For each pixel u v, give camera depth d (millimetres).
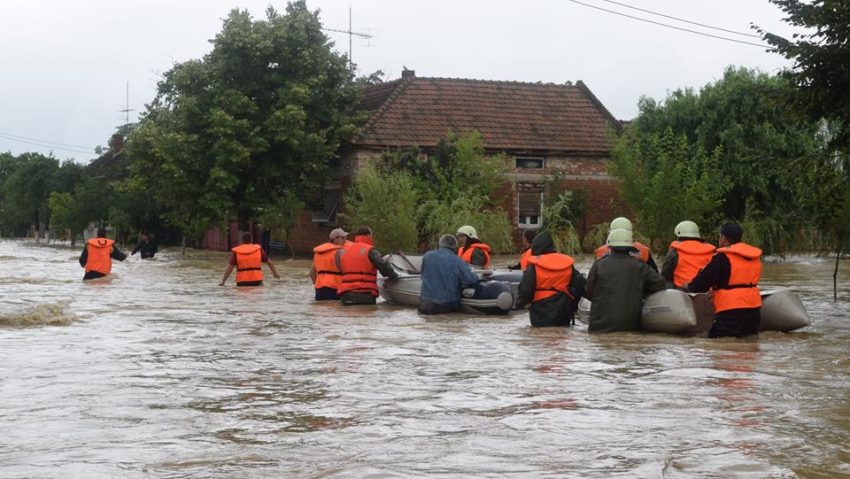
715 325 12633
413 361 10500
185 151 40250
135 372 9664
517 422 7152
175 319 15172
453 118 42688
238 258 22453
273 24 42406
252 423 7160
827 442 6445
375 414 7488
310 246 45156
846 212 17672
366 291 17719
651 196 31094
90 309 16812
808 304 17844
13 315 14367
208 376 9430
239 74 41469
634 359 10648
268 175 40938
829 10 13625
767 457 6035
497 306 15773
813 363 10312
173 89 42312
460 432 6816
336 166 42688
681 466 5828
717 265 12555
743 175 35844
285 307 17391
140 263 36531
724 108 36875
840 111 14180
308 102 40781
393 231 33844
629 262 13281
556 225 39000
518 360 10578
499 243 35750
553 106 44938
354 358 10758
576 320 14984
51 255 45438
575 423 7105
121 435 6750
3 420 7277
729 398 8125
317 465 5883
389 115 42062
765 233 33875
